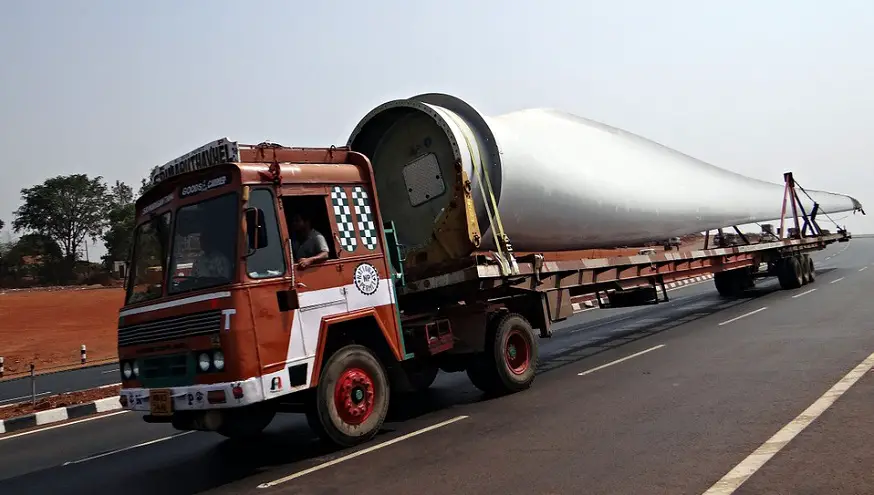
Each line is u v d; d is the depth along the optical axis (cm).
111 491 623
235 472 633
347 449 658
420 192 907
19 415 1173
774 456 481
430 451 607
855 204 2644
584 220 1069
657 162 1342
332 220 687
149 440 882
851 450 477
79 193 6112
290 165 670
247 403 567
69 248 6109
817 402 621
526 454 556
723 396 689
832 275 2323
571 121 1194
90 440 935
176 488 604
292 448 706
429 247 866
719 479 445
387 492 499
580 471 494
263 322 594
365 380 679
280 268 623
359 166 743
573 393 802
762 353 919
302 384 618
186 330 602
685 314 1591
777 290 1936
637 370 907
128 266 703
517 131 992
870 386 662
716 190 1516
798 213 2084
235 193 613
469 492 475
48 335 2734
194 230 637
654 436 568
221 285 591
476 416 739
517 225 966
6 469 796
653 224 1259
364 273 702
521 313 955
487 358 847
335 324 667
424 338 759
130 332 658
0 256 5400
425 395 932
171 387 607
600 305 1236
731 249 1568
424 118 906
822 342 952
